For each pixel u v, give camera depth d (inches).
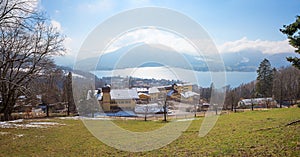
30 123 711.1
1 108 839.7
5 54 748.0
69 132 518.3
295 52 391.9
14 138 462.0
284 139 339.6
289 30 386.0
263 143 333.1
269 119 596.7
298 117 586.2
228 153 303.1
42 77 908.0
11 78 809.5
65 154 336.2
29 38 812.6
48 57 874.8
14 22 617.0
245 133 418.9
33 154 339.6
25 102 1004.6
